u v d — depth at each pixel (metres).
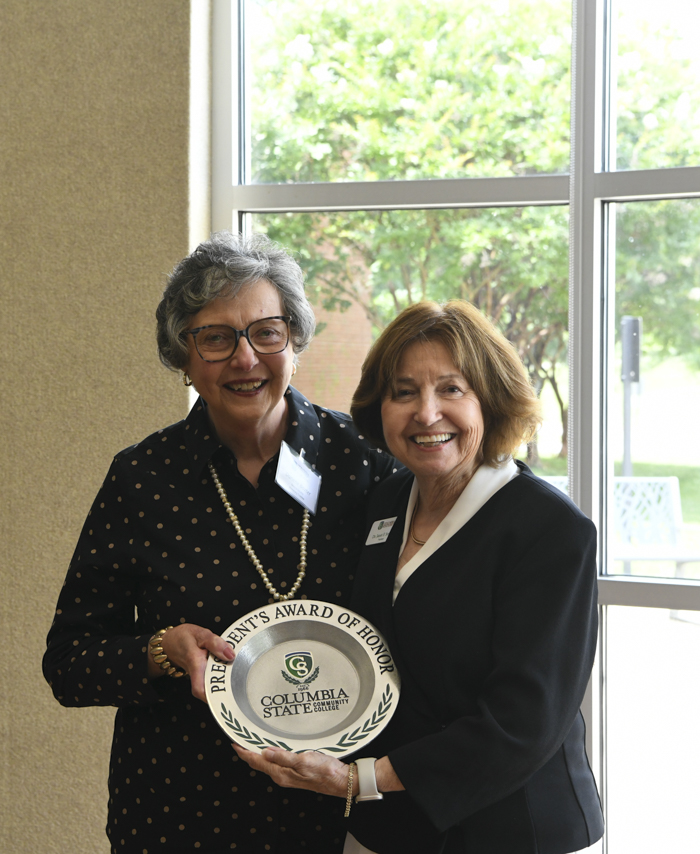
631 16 2.18
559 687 1.16
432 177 2.33
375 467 1.58
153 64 2.28
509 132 2.28
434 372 1.27
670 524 2.19
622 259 2.21
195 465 1.47
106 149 2.30
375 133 2.36
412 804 1.23
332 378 2.39
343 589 1.47
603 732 2.24
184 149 2.27
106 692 1.37
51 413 2.35
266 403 1.42
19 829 2.40
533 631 1.17
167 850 1.40
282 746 1.17
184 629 1.32
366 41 2.35
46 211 2.34
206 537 1.45
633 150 2.20
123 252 2.30
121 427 2.31
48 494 2.36
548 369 2.26
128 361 2.30
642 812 2.24
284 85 2.41
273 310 1.41
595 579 1.23
